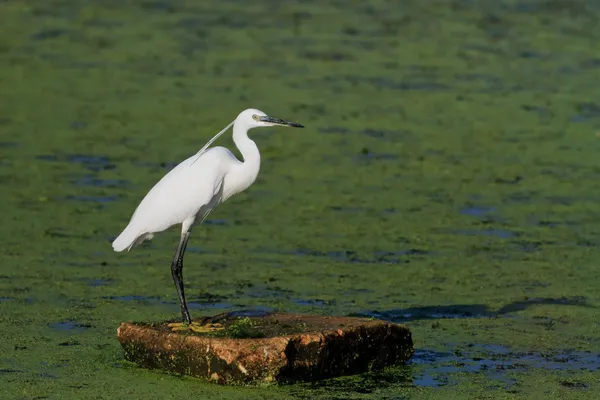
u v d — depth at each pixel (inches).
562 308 488.4
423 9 1333.7
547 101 952.9
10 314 455.5
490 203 674.2
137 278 516.1
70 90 928.9
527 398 375.9
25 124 818.8
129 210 630.5
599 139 842.2
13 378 381.7
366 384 385.4
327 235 600.4
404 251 576.4
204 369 381.7
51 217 610.9
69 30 1167.0
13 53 1052.5
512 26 1251.8
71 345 421.1
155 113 864.3
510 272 544.1
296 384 380.8
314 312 468.4
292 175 724.7
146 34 1163.9
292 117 869.8
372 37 1181.1
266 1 1358.3
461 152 794.8
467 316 474.0
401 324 437.4
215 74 1005.8
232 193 430.0
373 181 716.7
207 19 1248.8
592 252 582.9
